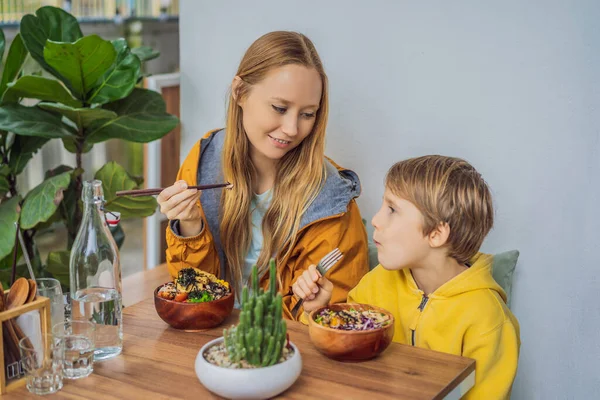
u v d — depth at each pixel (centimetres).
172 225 155
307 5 193
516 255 165
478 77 175
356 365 114
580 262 171
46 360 104
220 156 174
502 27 170
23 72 229
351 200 166
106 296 116
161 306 126
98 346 115
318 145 162
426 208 130
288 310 151
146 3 479
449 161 134
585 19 162
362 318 119
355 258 165
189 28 211
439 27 177
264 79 149
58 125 207
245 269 173
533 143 171
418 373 111
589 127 165
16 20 418
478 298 134
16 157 220
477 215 132
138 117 214
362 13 186
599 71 162
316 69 151
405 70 183
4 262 220
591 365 174
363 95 190
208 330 128
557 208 171
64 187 197
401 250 135
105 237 121
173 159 287
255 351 101
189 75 214
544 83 168
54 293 117
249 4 200
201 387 106
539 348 179
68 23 213
